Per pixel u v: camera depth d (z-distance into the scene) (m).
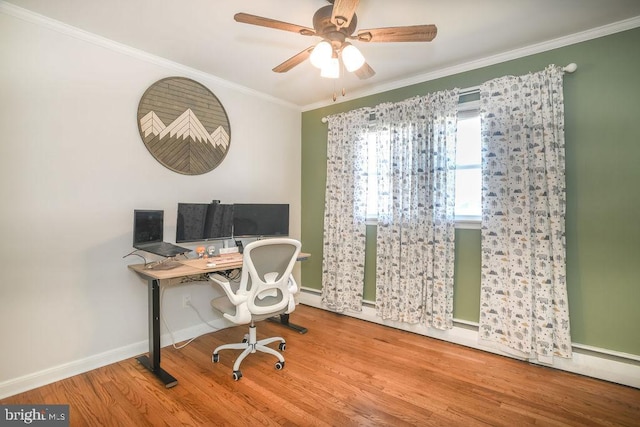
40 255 2.06
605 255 2.18
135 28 2.19
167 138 2.68
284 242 2.24
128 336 2.46
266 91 3.40
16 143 1.97
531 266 2.37
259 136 3.45
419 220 2.89
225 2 1.91
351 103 3.49
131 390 2.02
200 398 1.94
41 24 2.04
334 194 3.53
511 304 2.44
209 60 2.68
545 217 2.31
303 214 3.96
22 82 1.98
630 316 2.10
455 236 2.79
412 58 2.62
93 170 2.28
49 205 2.09
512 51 2.49
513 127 2.45
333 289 3.54
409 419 1.76
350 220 3.40
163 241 2.58
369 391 2.03
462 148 2.81
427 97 2.88
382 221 3.15
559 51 2.34
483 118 2.58
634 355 2.08
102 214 2.32
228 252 2.97
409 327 3.01
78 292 2.22
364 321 3.31
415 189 2.94
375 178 3.30
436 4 1.92
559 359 2.30
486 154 2.56
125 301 2.45
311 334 2.96
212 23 2.13
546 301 2.30
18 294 1.99
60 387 2.05
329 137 3.58
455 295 2.79
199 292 2.94
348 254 3.41
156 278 2.05
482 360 2.45
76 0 1.87
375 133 3.29
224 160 3.12
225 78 3.05
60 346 2.14
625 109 2.11
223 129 3.09
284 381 2.14
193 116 2.85
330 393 2.00
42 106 2.06
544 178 2.32
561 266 2.26
